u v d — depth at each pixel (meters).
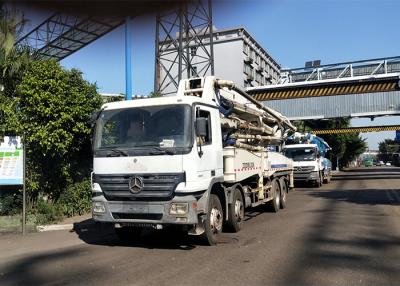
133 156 8.70
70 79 12.71
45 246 9.73
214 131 9.69
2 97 12.43
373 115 33.19
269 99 35.62
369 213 14.21
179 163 8.47
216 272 7.06
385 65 37.38
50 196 13.30
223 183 10.37
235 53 77.06
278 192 15.52
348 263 7.54
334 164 65.38
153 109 8.95
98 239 10.52
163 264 7.72
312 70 45.28
